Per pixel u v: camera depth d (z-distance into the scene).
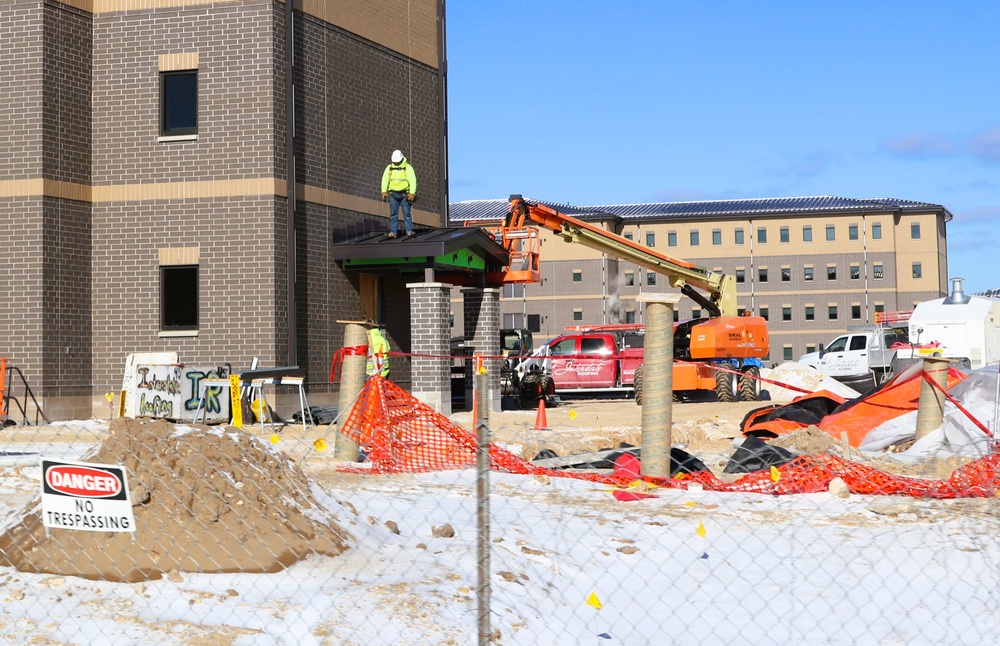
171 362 20.95
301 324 23.55
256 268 22.50
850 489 11.80
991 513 10.33
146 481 7.34
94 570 6.90
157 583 6.83
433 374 24.30
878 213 83.75
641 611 7.16
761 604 7.32
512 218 28.27
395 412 13.38
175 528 7.17
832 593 7.59
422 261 24.64
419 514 9.66
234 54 22.73
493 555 8.01
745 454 13.15
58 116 22.36
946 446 14.58
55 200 22.27
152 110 22.94
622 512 10.23
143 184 22.92
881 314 46.59
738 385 30.08
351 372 13.39
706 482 11.98
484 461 5.88
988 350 38.12
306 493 8.11
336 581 7.02
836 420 16.88
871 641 6.54
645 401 11.86
